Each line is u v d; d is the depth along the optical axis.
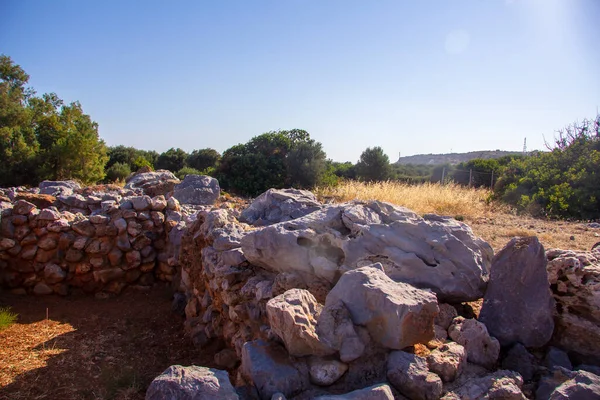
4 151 20.17
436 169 28.31
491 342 2.72
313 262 3.44
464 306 3.55
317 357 2.47
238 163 18.53
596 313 2.85
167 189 11.71
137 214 6.13
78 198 7.37
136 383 3.38
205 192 11.02
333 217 3.70
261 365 2.38
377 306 2.55
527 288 2.97
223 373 2.23
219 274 3.92
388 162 23.22
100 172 22.88
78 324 4.73
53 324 4.70
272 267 3.68
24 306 5.27
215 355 3.76
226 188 18.59
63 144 20.91
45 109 24.08
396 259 3.31
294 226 3.63
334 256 3.62
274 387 2.26
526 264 2.98
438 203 11.04
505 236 7.43
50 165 20.94
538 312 2.90
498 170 21.27
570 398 2.04
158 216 6.24
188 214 6.77
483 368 2.64
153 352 4.04
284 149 19.45
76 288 5.83
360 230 3.48
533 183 12.75
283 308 2.46
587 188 11.05
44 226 5.75
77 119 23.42
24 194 7.42
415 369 2.34
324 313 2.59
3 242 5.59
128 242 5.96
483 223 9.06
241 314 3.54
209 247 4.47
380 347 2.58
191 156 35.19
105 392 3.21
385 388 2.10
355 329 2.59
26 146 20.72
